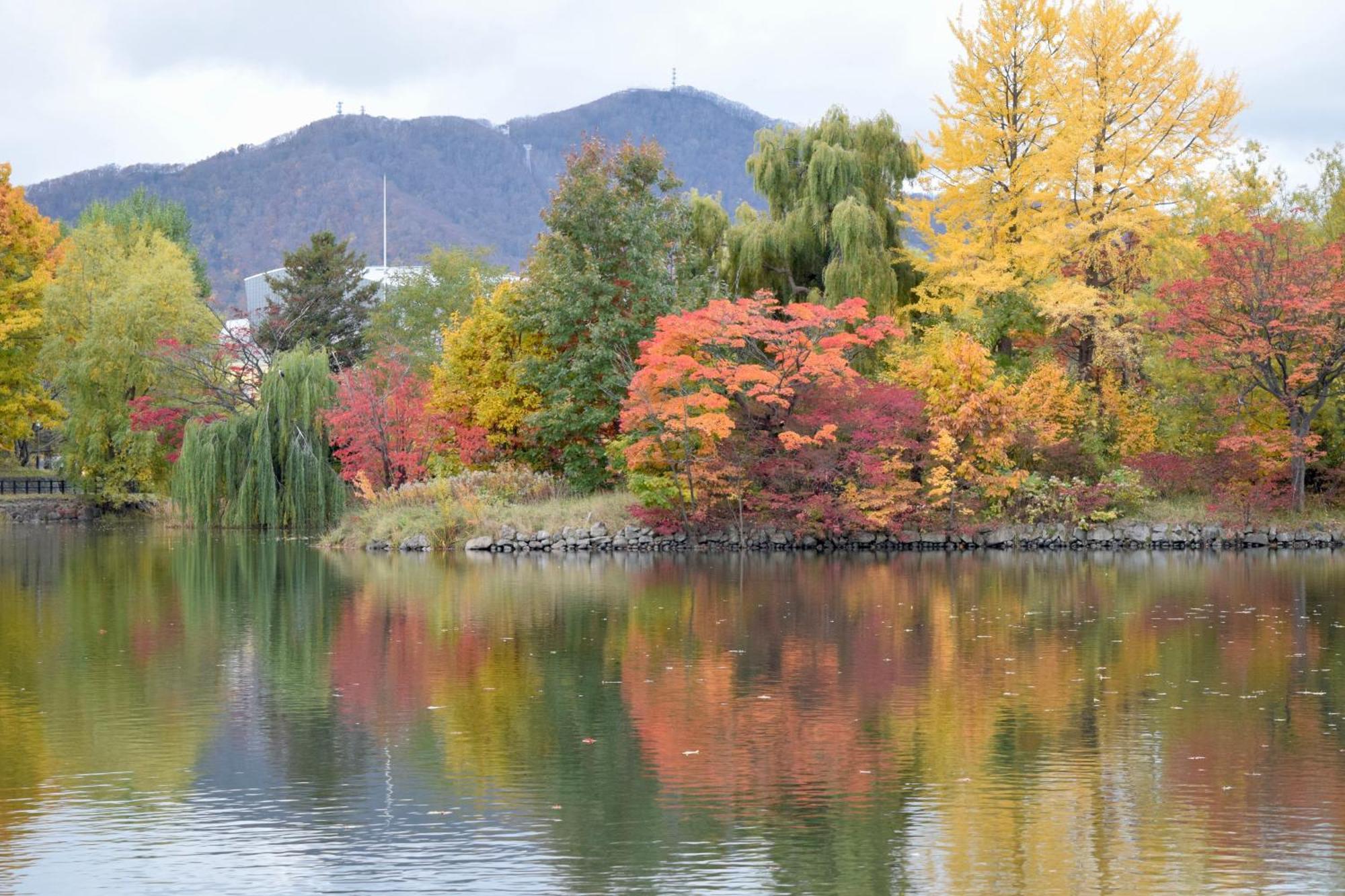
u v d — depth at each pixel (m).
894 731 15.43
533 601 27.14
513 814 12.38
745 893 10.37
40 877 10.78
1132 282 46.94
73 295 62.75
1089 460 41.97
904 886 10.48
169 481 58.31
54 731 15.62
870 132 51.16
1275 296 38.19
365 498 46.62
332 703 17.08
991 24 46.75
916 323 49.94
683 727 15.68
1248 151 49.44
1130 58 45.47
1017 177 46.50
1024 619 24.14
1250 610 25.25
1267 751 14.45
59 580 31.69
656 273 44.12
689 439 39.84
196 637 22.58
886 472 39.91
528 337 45.84
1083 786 13.14
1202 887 10.38
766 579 31.23
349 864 11.05
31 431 68.38
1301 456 40.09
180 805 12.73
